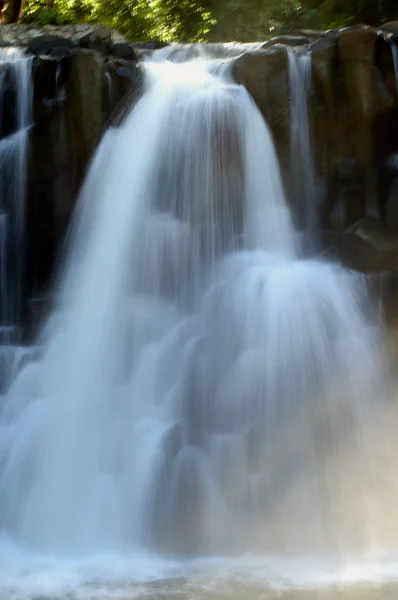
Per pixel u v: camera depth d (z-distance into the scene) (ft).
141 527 46.34
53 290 58.54
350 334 52.03
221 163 59.21
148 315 54.85
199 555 45.52
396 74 61.87
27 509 47.98
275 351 50.26
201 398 49.83
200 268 57.62
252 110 60.75
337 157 61.57
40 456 49.55
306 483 47.62
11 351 55.26
